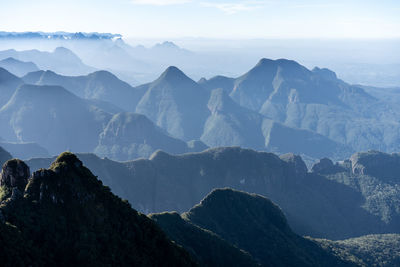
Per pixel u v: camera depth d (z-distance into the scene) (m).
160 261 112.44
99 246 99.19
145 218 121.88
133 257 104.19
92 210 104.94
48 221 98.75
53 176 104.94
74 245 96.69
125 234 108.75
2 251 84.56
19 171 108.81
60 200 102.69
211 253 181.62
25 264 86.69
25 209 98.88
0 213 94.38
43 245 93.88
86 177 110.62
